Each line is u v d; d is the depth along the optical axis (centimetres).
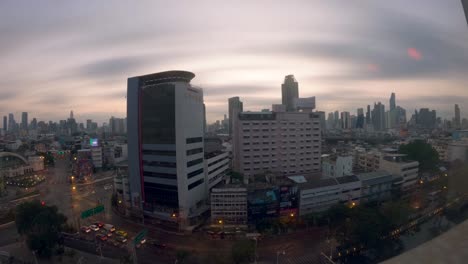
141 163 4469
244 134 6169
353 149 8969
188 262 2995
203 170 4753
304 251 3253
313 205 4269
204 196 4759
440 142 5934
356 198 4678
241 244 2958
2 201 5906
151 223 4278
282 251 3247
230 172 6138
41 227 3250
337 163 5931
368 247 3105
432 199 4306
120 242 3628
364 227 3062
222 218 3997
